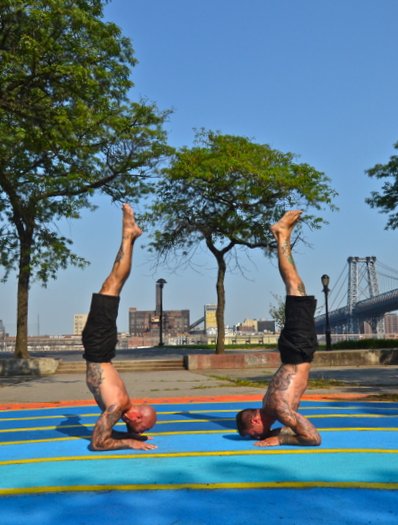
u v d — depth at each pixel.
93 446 6.39
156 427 8.09
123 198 22.75
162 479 5.10
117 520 4.02
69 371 21.38
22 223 21.97
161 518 4.04
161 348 38.22
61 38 15.16
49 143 16.17
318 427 7.84
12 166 20.81
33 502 4.47
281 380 6.50
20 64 14.65
